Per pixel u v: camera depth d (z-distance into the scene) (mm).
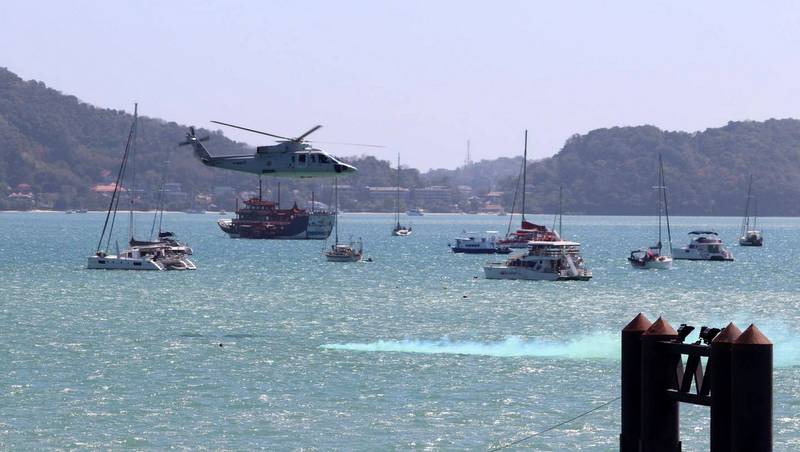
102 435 196625
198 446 190625
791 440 196625
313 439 195500
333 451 188375
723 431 119625
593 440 196125
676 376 125938
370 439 195625
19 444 190500
